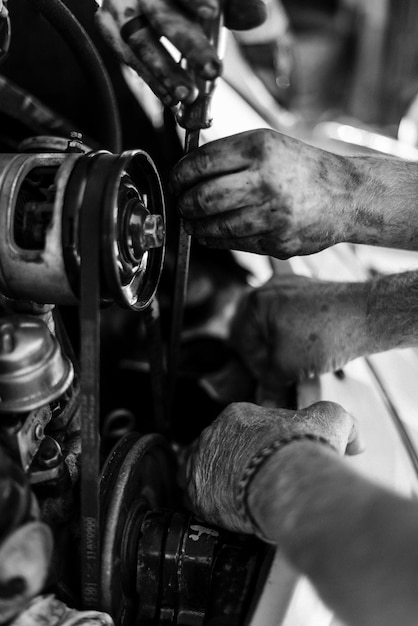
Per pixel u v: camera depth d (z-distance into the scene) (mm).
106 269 604
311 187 812
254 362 1181
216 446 772
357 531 541
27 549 506
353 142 2273
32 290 651
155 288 758
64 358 655
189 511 858
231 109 1424
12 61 1195
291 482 597
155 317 879
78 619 586
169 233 1341
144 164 696
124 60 734
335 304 1105
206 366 1314
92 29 1155
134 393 1297
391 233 943
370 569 527
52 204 627
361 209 903
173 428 1238
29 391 597
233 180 759
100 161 624
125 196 648
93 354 617
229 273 1392
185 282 905
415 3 3447
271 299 1136
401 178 939
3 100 1011
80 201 606
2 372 590
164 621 762
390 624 524
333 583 544
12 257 625
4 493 515
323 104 3656
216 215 801
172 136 1250
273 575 697
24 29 1168
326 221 849
